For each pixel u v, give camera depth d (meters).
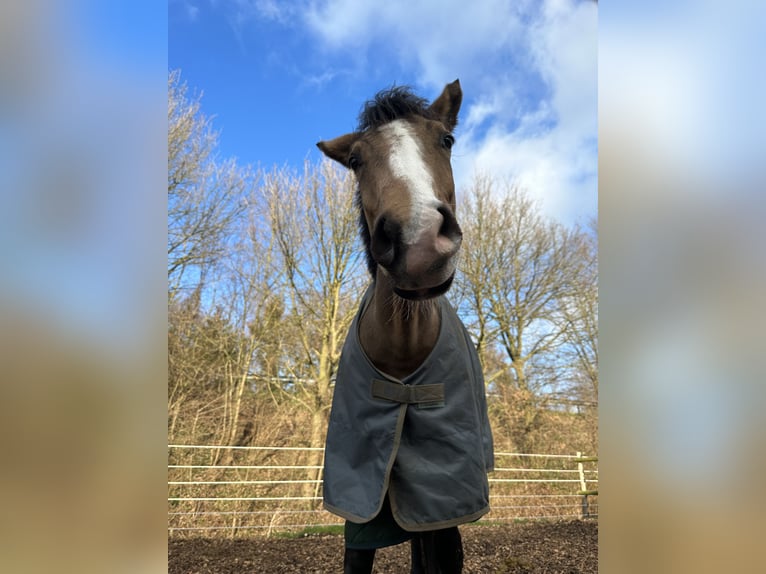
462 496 1.94
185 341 9.25
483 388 2.64
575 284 11.29
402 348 1.98
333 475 2.06
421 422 1.97
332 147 2.48
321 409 9.72
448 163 2.04
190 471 8.64
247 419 9.95
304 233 10.05
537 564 4.84
